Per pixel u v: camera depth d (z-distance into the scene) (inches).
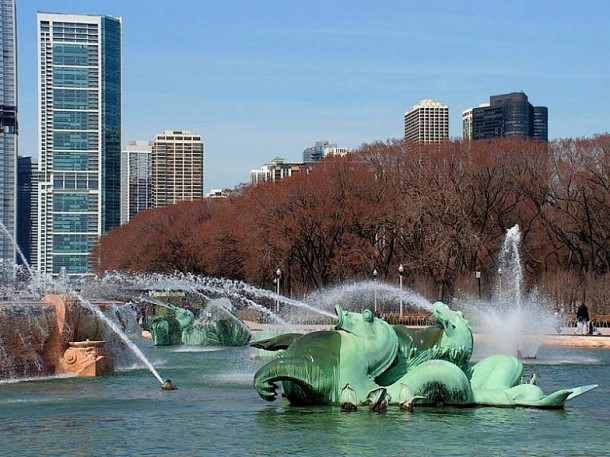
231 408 852.6
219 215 4473.4
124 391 1001.5
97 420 793.6
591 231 3181.6
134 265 4904.0
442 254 3221.0
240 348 1743.4
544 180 3307.1
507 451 660.7
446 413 805.9
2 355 1103.6
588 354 1654.8
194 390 1008.9
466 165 3368.6
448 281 3267.7
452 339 864.9
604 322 2578.7
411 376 830.5
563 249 3457.2
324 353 835.4
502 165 3351.4
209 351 1663.4
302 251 3521.2
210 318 1840.6
